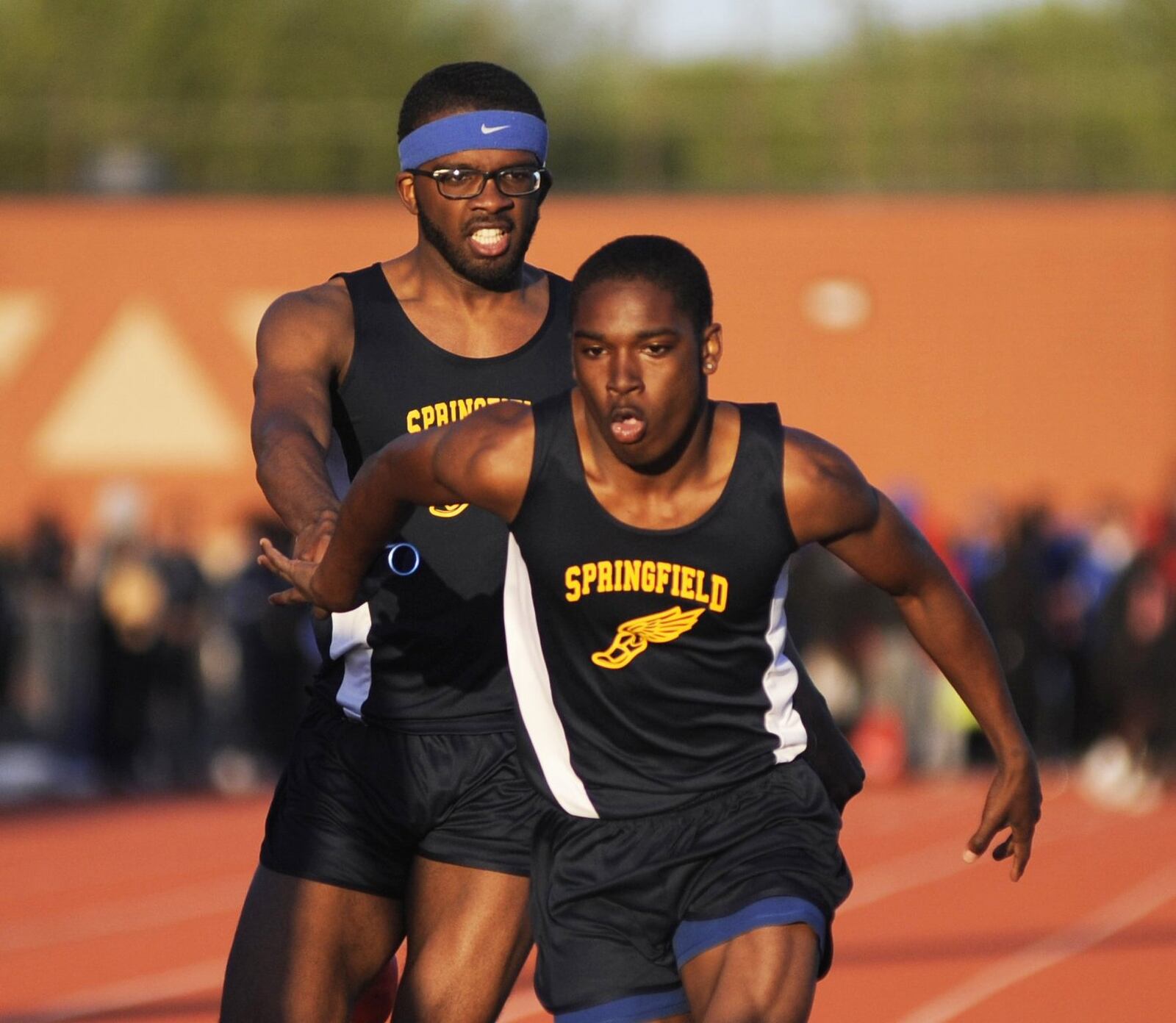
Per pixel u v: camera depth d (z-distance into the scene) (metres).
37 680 52.53
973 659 13.31
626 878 12.91
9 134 106.75
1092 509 66.56
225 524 78.19
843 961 28.81
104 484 78.38
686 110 109.06
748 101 109.19
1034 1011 25.36
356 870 14.77
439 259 15.25
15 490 78.38
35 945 30.92
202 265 79.00
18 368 78.88
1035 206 77.75
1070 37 138.12
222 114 110.81
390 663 15.03
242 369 78.81
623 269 12.00
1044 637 53.03
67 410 78.56
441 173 14.80
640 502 12.41
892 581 12.99
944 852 40.22
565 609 12.66
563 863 13.19
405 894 15.09
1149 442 77.12
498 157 14.78
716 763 13.02
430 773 14.85
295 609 53.03
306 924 14.65
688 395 12.09
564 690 13.03
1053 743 55.09
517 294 15.49
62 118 107.31
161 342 78.81
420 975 14.62
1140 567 50.28
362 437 15.20
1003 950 29.66
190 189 85.12
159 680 52.44
